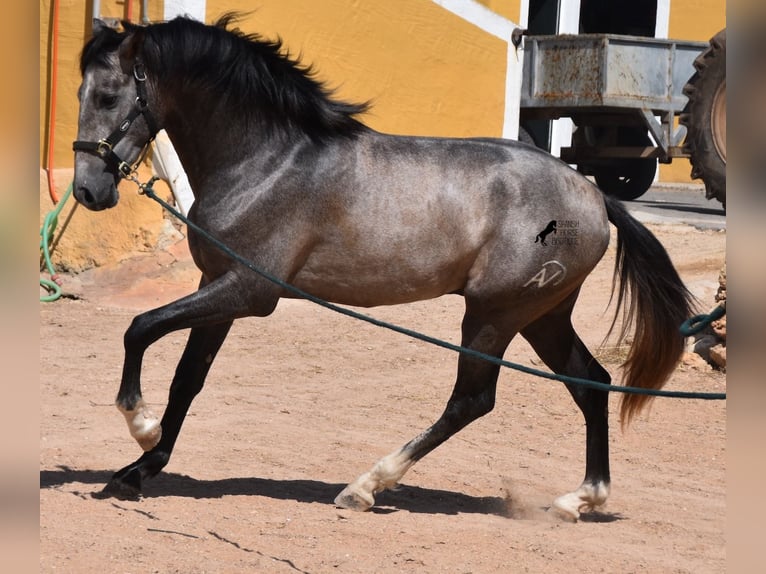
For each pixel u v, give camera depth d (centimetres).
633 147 2709
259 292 873
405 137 918
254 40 912
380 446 1118
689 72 2631
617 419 1264
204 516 850
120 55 871
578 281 924
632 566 783
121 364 1431
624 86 2564
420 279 895
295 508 891
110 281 1883
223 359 1488
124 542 763
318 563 745
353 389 1364
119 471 895
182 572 708
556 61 2630
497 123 2569
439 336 1645
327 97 905
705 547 840
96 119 876
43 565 702
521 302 898
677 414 1293
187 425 1173
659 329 918
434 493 976
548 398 1352
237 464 1034
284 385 1371
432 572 743
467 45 2452
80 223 1917
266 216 869
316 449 1100
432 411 1273
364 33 2195
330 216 880
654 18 3722
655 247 926
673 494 1004
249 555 754
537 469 1070
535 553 802
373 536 820
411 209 883
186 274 1883
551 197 901
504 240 890
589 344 1571
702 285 1809
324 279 898
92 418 1176
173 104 888
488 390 910
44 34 1933
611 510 950
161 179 1917
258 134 880
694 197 3309
